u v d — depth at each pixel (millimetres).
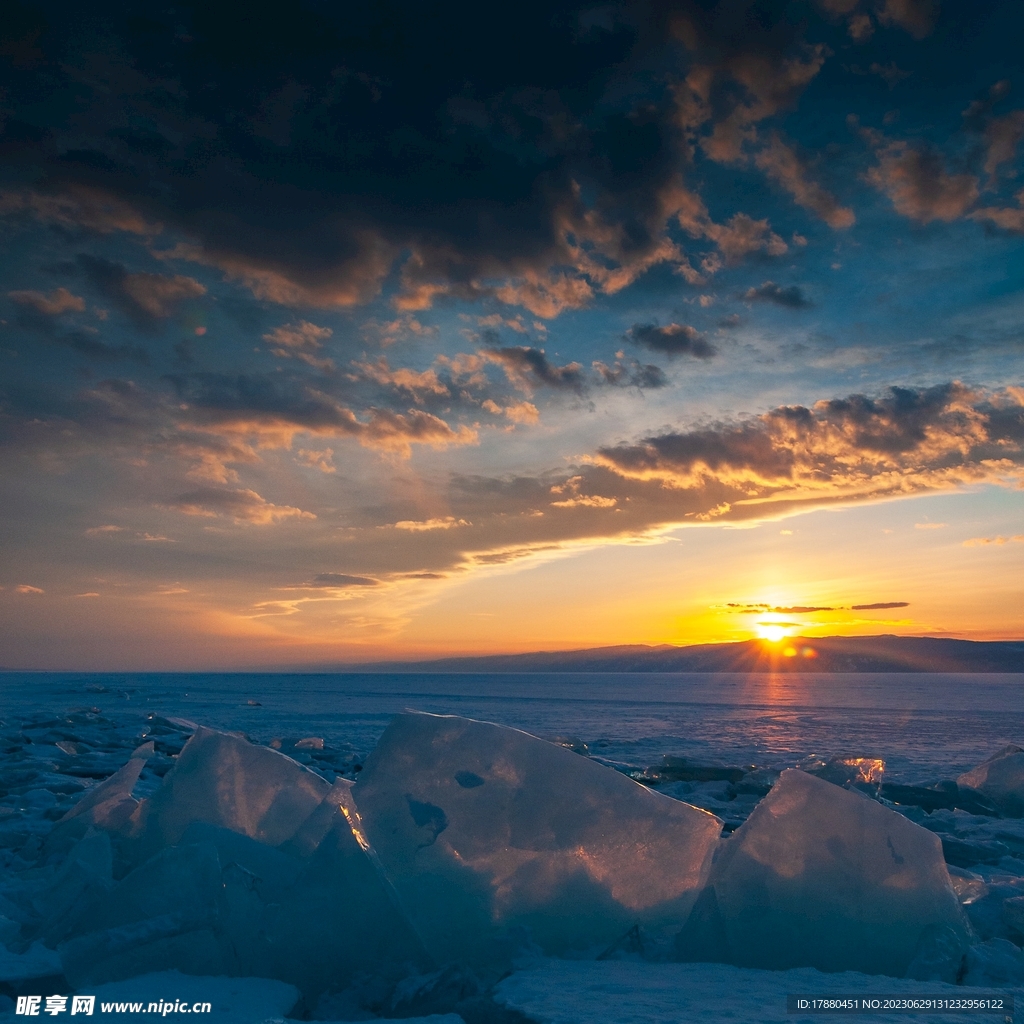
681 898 3443
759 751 16000
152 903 3082
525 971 2879
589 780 3578
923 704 41812
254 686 66438
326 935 3008
